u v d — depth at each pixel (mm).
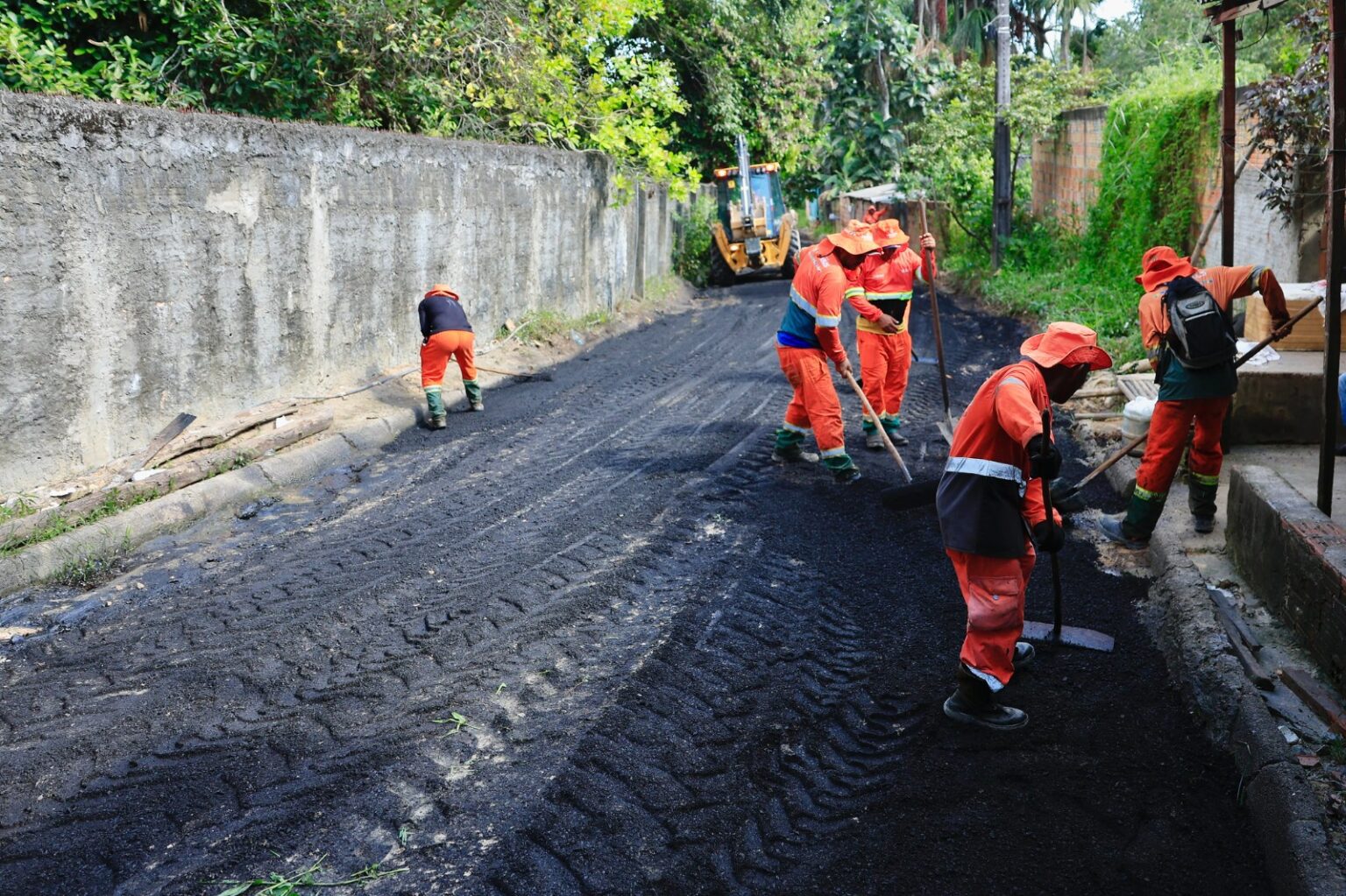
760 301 19766
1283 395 7180
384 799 3873
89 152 7121
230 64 11703
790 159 28031
